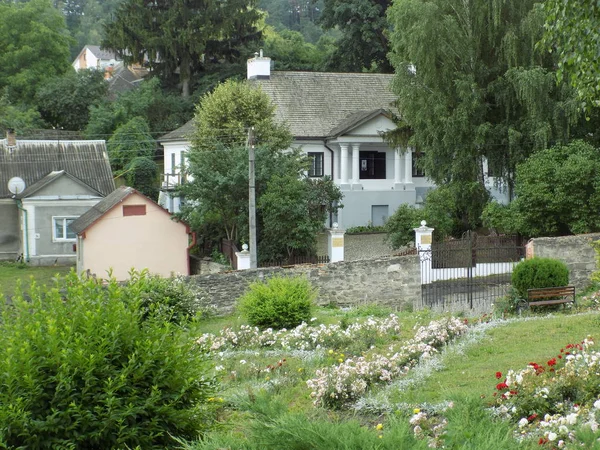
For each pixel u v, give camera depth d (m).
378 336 19.12
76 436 8.43
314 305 26.22
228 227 36.50
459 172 34.25
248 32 63.59
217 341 19.58
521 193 32.00
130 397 8.80
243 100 40.91
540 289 22.52
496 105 34.72
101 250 35.59
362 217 44.97
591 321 18.67
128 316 9.19
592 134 34.66
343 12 59.53
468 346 17.11
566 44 18.00
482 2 34.38
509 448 6.92
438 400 12.66
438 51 33.84
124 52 62.19
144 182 51.69
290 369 16.44
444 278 30.42
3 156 45.75
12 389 8.24
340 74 49.38
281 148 40.62
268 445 7.00
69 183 42.28
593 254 28.11
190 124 49.22
